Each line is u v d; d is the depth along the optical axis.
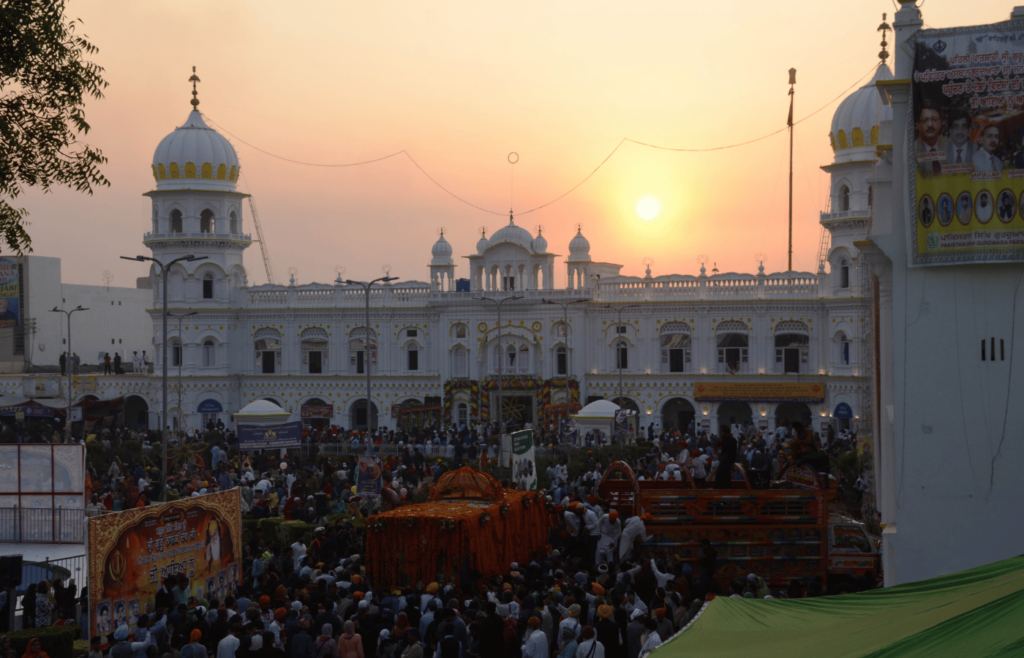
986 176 20.00
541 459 53.88
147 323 111.44
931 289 20.64
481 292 77.25
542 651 18.75
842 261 69.69
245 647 19.39
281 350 81.31
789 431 60.16
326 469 48.50
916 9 20.36
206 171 78.69
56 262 99.12
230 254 80.88
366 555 26.80
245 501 40.28
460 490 29.36
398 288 79.88
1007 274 20.31
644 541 27.27
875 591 15.45
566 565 26.44
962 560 20.53
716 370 73.81
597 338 76.62
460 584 26.02
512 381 76.00
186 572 26.16
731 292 73.44
